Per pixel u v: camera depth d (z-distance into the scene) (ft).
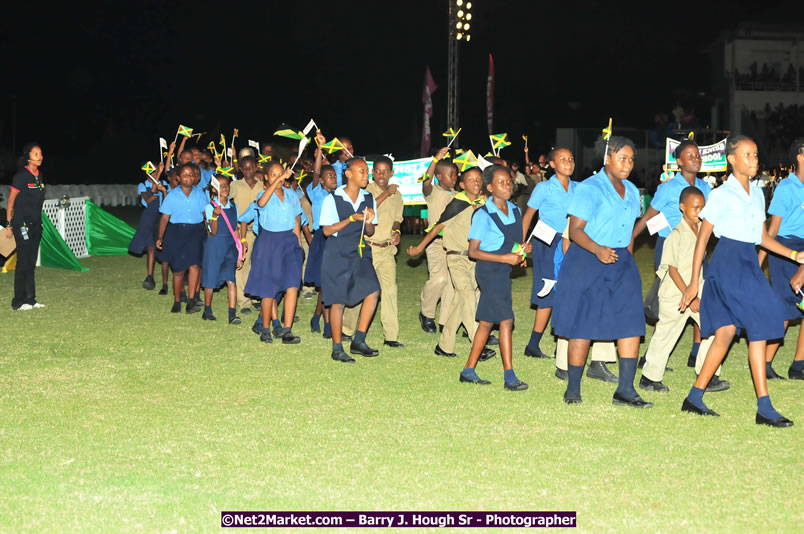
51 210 53.42
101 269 49.37
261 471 16.69
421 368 25.73
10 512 14.67
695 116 157.58
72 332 30.91
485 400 22.02
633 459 17.46
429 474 16.56
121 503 15.08
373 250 28.63
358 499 15.34
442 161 31.35
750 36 153.69
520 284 45.62
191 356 27.12
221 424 19.74
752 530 14.12
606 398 22.31
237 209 33.78
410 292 42.04
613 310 21.11
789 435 19.12
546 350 29.01
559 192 26.45
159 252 39.58
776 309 19.84
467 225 26.94
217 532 14.01
